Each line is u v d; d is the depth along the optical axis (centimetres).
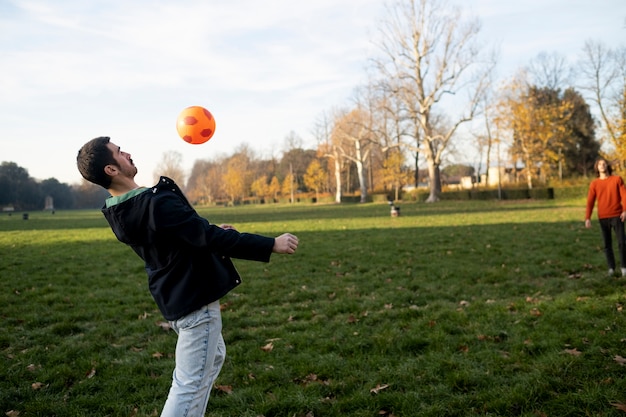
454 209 3120
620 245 745
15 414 380
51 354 509
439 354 466
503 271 857
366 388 403
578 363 418
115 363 480
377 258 1077
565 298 634
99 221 3538
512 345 477
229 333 559
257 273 948
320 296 747
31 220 4066
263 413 372
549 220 1803
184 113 282
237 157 10450
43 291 823
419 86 4400
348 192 8000
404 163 6153
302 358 476
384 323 575
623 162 3384
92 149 248
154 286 248
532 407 353
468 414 352
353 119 5844
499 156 4397
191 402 239
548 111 4359
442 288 760
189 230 236
